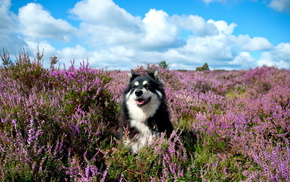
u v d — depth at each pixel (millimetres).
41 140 2799
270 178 2422
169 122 4281
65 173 2574
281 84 7363
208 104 6195
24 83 5234
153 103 4008
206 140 3879
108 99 4496
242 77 11711
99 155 3135
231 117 4262
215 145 3592
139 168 2617
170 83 8523
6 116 2992
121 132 4008
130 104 4090
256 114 4277
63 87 4691
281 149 3143
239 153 3439
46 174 2365
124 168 2637
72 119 3451
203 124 4395
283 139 3471
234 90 9266
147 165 2740
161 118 4102
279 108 4082
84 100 4105
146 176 2590
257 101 4738
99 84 4445
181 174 2635
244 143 3438
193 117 5602
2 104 3568
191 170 2848
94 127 3594
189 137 4121
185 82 8609
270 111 4137
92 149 3176
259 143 3412
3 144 2588
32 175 2324
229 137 3660
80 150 3035
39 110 3191
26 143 2699
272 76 9352
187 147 3848
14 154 2406
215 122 4098
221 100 6598
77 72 4645
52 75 5449
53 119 3223
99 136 3521
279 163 2553
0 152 2494
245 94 7895
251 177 2584
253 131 3795
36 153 2512
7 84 5047
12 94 4070
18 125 2762
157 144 3043
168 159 2830
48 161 2521
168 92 6754
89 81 4406
